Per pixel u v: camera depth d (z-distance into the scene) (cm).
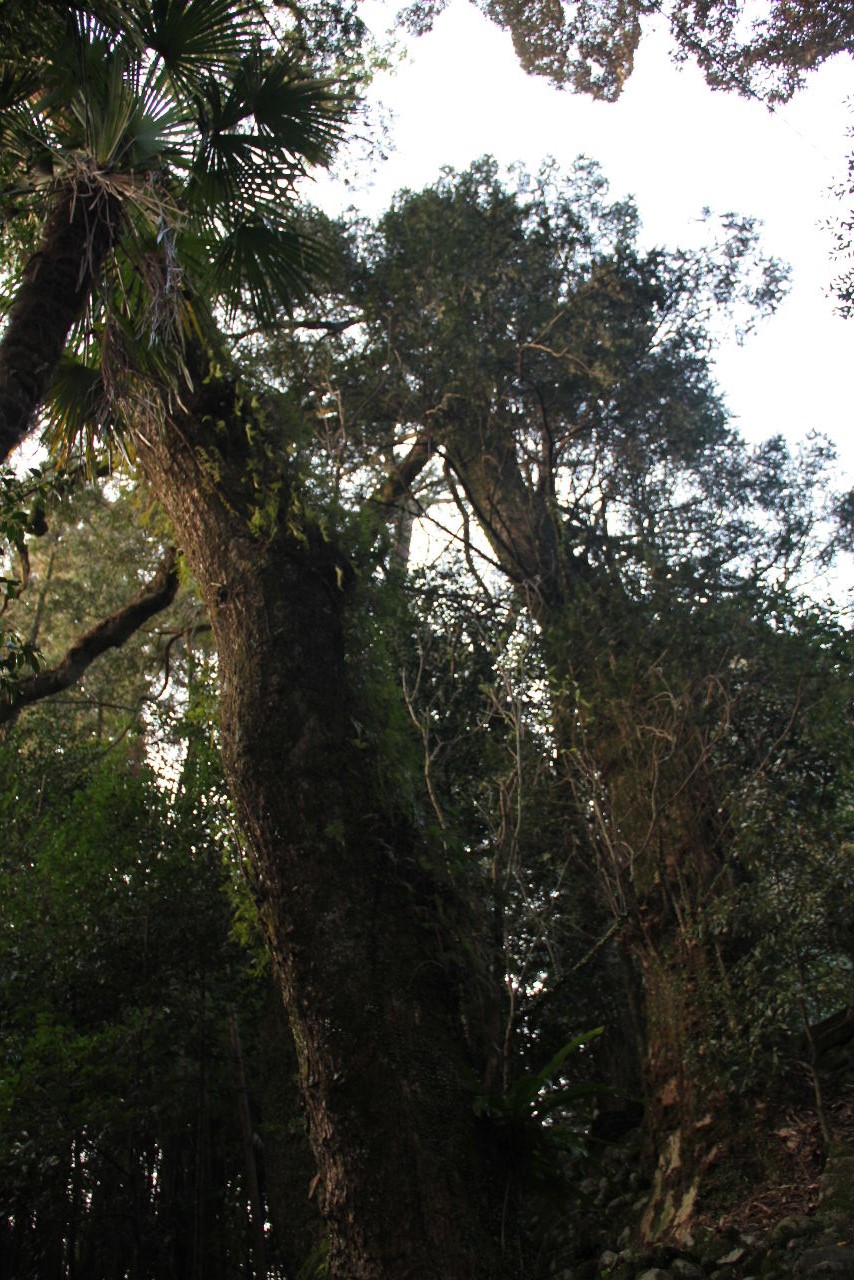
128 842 955
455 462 1113
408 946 561
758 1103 702
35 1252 904
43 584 1647
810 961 699
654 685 868
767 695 843
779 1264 570
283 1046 889
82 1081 795
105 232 536
